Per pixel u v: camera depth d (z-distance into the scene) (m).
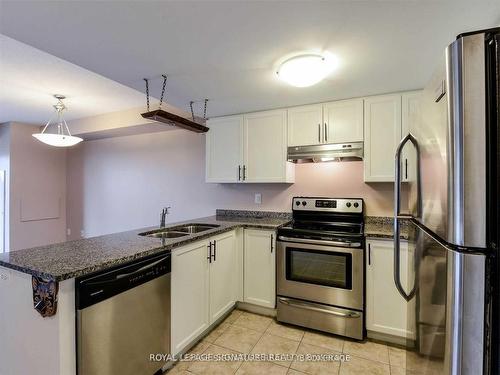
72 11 1.25
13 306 1.41
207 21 1.34
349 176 2.82
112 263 1.41
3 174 4.29
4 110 3.61
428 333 1.06
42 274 1.22
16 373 1.41
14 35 1.46
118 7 1.23
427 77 2.02
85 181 4.67
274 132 2.81
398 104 2.31
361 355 2.01
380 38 1.50
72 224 4.84
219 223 2.71
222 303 2.41
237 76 2.00
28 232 4.43
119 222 4.32
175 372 1.82
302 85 1.97
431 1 1.21
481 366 0.78
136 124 3.53
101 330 1.36
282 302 2.44
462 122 0.79
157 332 1.70
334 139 2.54
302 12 1.28
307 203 2.89
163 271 1.74
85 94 3.00
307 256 2.36
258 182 2.93
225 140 3.06
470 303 0.78
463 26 1.39
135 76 2.00
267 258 2.54
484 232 0.77
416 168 1.28
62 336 1.23
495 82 0.76
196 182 3.69
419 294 1.22
